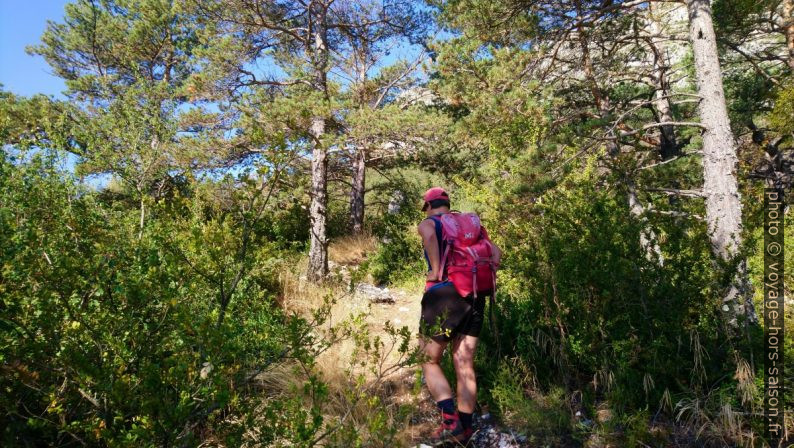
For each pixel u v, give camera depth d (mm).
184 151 7066
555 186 6184
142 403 1888
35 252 2211
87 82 11102
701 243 3332
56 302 2203
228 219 2449
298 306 5652
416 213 11320
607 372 3262
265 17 8859
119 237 2746
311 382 2139
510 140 7133
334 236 13383
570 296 3420
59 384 2314
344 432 2197
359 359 4266
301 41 9148
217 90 8375
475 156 11031
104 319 2176
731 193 5480
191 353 2236
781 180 10992
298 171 7375
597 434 2891
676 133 12219
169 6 12039
